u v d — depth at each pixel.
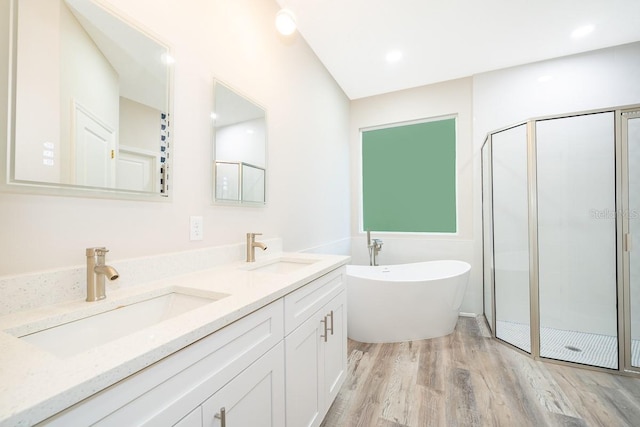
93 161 0.91
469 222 3.06
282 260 1.74
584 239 2.50
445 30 2.24
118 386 0.48
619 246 2.05
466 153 3.06
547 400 1.60
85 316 0.78
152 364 0.54
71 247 0.86
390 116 3.43
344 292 1.71
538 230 2.48
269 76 1.90
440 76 3.02
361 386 1.75
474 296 3.03
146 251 1.09
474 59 2.68
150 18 1.11
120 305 0.87
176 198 1.22
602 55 2.49
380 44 2.44
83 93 0.88
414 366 1.99
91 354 0.50
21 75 0.75
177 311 1.00
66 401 0.40
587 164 2.46
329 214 2.94
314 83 2.58
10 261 0.73
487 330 2.65
